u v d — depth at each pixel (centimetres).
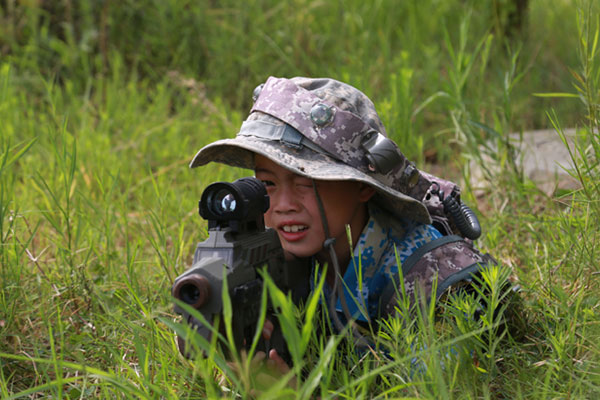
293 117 210
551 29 645
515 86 536
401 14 673
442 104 532
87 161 414
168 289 267
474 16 651
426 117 534
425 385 168
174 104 577
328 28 634
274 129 213
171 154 456
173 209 361
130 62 619
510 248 312
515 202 357
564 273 258
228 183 173
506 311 218
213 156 238
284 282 193
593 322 206
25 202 354
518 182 355
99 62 582
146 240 337
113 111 518
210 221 175
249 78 585
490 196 382
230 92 584
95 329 238
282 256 193
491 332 193
